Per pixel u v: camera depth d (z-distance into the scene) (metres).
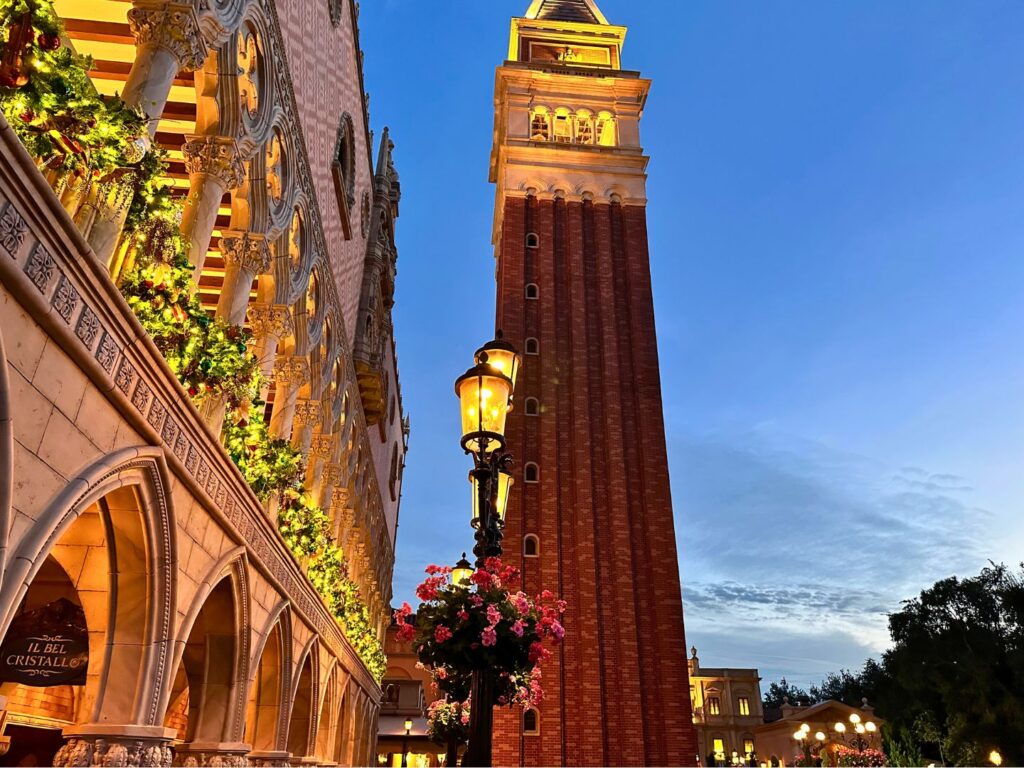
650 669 32.91
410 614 8.32
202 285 18.23
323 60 17.39
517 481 36.97
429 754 50.66
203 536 8.87
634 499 36.91
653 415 38.81
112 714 7.25
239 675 10.85
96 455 6.15
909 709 46.91
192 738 10.44
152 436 7.02
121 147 5.84
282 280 13.90
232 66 10.23
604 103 49.56
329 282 18.88
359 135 24.19
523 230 44.19
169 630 7.74
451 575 8.94
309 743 17.02
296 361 15.88
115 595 7.54
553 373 40.00
